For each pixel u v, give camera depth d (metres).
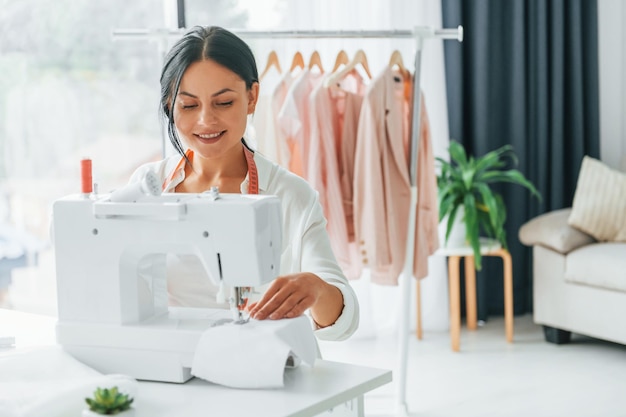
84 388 1.39
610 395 3.69
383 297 4.83
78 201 1.58
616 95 5.21
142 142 6.55
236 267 1.53
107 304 1.58
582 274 4.23
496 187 5.02
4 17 6.09
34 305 5.98
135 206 1.54
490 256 5.08
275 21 4.59
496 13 4.90
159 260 1.65
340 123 3.58
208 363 1.50
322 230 1.88
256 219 1.51
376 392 3.79
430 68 4.77
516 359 4.23
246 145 1.92
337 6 4.57
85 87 6.35
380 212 3.45
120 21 6.39
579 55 5.02
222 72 1.71
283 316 1.54
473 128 4.92
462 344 4.52
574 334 4.67
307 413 1.40
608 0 5.14
